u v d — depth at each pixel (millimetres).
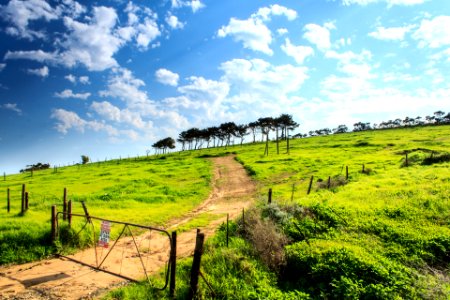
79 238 15148
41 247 14078
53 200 27484
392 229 14641
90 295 10125
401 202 18375
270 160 63938
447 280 10492
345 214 16891
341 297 9805
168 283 10547
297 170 47969
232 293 9859
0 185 50875
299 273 11805
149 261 13469
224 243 13703
